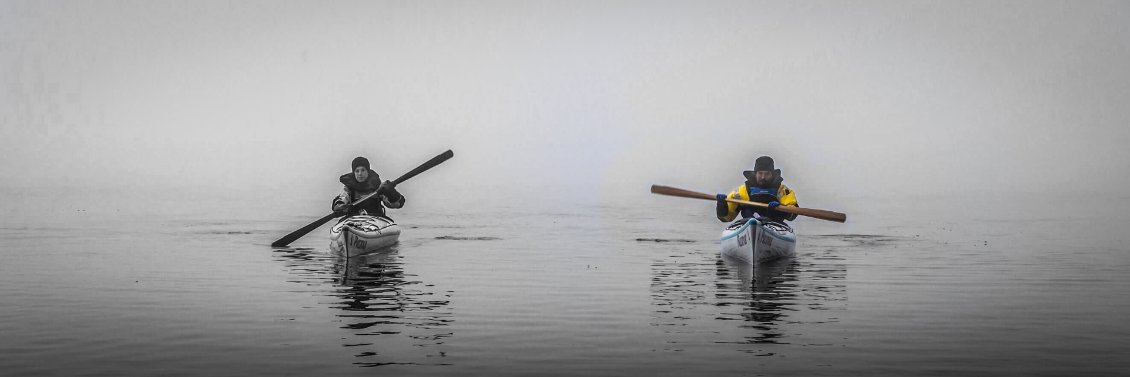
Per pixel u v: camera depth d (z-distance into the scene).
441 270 13.46
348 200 16.75
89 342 8.59
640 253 15.79
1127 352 8.18
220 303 10.59
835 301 10.77
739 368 7.73
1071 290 11.58
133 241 17.59
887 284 12.08
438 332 9.03
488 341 8.65
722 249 15.65
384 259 14.77
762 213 15.53
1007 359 7.97
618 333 9.00
